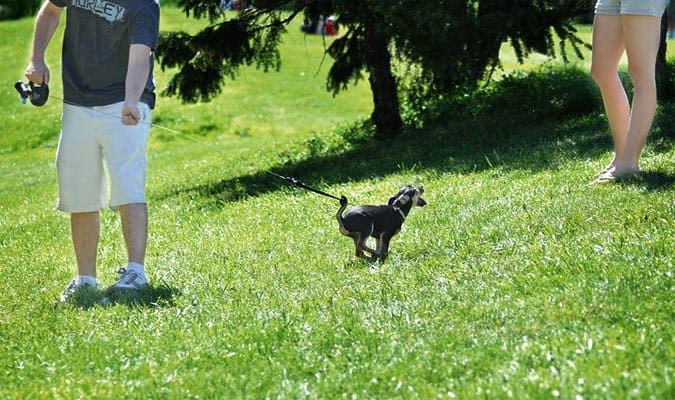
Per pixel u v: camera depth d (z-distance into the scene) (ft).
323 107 136.87
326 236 39.60
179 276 35.17
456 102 73.05
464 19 57.93
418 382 20.70
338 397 20.74
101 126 32.53
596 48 38.58
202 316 28.32
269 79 149.69
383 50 72.23
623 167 38.27
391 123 73.61
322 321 26.14
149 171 86.89
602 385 18.56
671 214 31.19
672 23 61.16
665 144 44.19
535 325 23.21
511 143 56.85
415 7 57.52
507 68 111.24
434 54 58.80
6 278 40.29
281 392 21.42
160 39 68.13
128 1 32.07
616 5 38.06
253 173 72.08
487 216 36.96
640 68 37.58
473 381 20.20
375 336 24.27
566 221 33.19
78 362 25.27
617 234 30.09
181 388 22.36
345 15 66.03
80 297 32.24
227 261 37.40
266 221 46.29
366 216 32.78
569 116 62.44
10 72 162.20
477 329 23.75
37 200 75.05
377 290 28.76
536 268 28.04
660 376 18.71
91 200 33.55
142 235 32.73
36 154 118.52
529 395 18.60
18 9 213.05
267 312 27.78
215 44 67.51
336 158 68.95
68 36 32.81
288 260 35.91
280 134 124.06
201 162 87.35
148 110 33.19
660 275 25.16
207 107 133.49
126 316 29.17
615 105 38.75
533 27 60.70
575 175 41.75
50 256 45.50
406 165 57.52
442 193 44.34
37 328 29.01
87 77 32.58
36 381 24.29
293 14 68.69
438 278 29.12
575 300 24.32
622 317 22.72
